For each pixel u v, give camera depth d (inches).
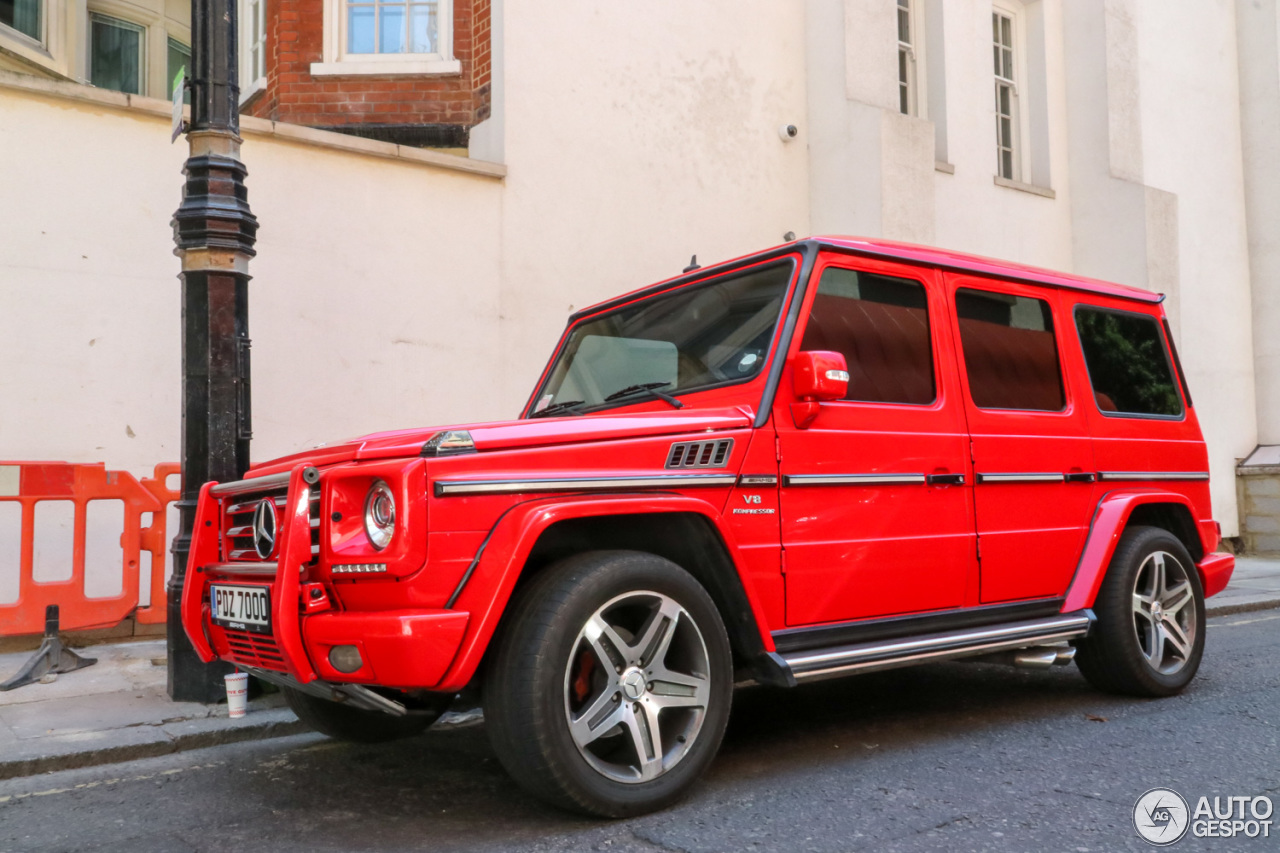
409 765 156.4
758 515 141.3
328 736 167.9
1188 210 518.0
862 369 158.4
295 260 282.4
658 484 132.1
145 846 122.1
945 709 189.0
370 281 294.7
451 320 308.7
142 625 255.4
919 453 160.4
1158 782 139.9
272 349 277.6
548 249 330.0
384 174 299.3
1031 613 175.8
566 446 128.1
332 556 118.5
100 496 238.8
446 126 350.0
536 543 129.9
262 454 274.5
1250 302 542.9
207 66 199.5
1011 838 118.2
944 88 450.9
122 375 258.7
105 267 257.9
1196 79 531.5
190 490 192.2
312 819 130.6
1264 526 511.2
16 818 133.9
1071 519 183.0
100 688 202.1
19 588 237.6
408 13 356.8
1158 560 193.5
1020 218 474.3
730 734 171.8
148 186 264.8
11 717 179.2
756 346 153.7
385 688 129.6
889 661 148.6
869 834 119.8
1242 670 223.1
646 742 127.4
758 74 392.2
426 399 302.7
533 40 332.8
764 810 129.0
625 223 348.8
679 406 154.5
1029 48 498.0
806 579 145.3
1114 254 479.5
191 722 175.6
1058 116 495.8
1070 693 200.8
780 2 402.0
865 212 385.1
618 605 126.2
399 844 120.0
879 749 159.9
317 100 351.3
